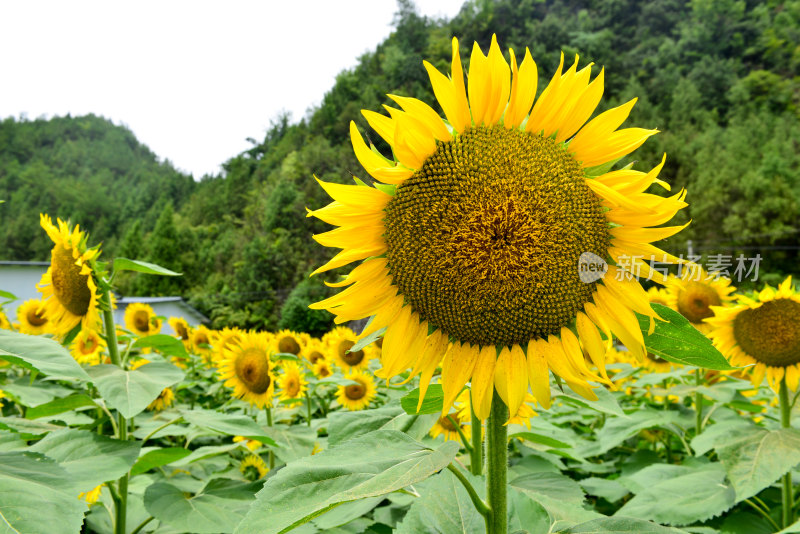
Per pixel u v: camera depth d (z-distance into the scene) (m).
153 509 2.78
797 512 3.30
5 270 28.42
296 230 76.81
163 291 75.31
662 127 87.12
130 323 6.37
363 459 1.62
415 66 115.62
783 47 108.19
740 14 118.19
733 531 3.28
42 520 1.56
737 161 73.19
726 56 111.75
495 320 1.73
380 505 3.76
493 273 1.68
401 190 1.78
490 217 1.68
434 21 143.62
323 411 6.59
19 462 1.82
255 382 4.62
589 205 1.71
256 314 64.81
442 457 1.51
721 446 3.03
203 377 7.52
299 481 1.54
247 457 4.59
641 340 1.68
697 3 120.56
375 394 6.04
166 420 4.57
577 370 1.72
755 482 2.73
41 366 1.80
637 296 1.68
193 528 2.67
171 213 90.69
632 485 3.84
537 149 1.73
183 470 4.33
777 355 3.41
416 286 1.78
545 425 3.72
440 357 1.83
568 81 1.73
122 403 2.37
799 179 66.00
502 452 1.76
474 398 1.74
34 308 5.11
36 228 114.50
